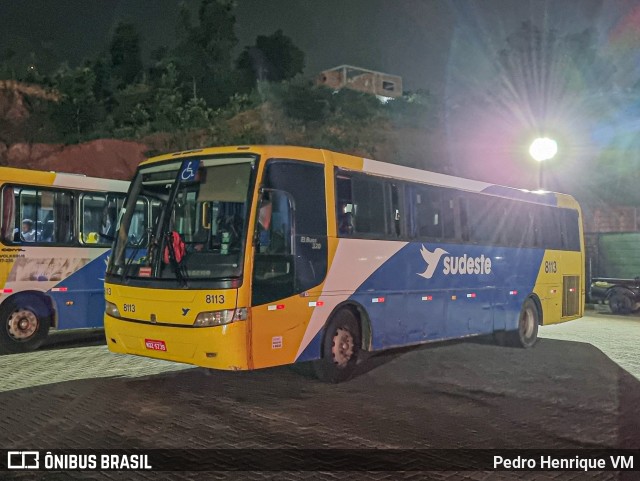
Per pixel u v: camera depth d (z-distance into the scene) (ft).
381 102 180.45
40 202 38.55
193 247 26.71
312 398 27.04
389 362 36.60
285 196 27.48
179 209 27.68
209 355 25.11
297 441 21.09
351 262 30.45
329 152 30.35
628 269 72.90
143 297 26.78
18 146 123.75
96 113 138.82
